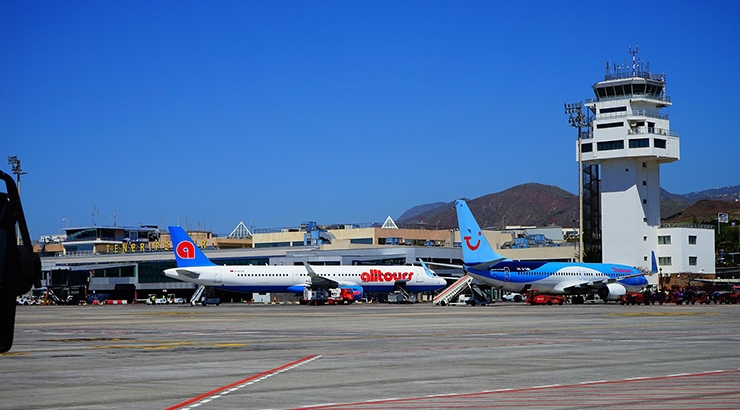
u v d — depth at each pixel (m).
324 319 62.69
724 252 174.50
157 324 56.66
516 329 46.88
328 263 137.38
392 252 137.12
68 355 30.98
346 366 25.80
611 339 37.97
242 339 39.75
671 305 98.94
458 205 96.06
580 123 119.94
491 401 17.67
